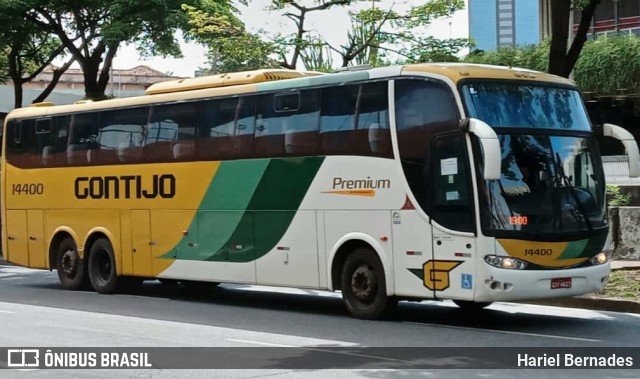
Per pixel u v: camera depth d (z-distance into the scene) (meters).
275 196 14.69
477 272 11.93
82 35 29.81
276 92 14.80
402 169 12.87
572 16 33.75
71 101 45.41
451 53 21.48
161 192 16.81
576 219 12.41
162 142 16.86
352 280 13.62
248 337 11.74
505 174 12.09
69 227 18.95
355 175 13.49
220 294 18.19
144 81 63.19
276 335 11.91
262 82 15.20
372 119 13.31
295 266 14.38
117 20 27.45
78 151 18.73
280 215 14.61
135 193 17.38
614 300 14.59
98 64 30.52
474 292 11.97
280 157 14.63
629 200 23.28
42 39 33.47
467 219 12.05
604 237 12.72
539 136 12.48
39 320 13.72
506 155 12.16
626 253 20.23
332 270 13.84
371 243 13.23
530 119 12.54
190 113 16.33
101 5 28.41
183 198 16.38
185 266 16.36
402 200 12.84
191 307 15.66
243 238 15.25
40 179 19.66
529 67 31.53
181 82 16.81
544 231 12.10
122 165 17.69
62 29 30.00
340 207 13.67
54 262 19.48
